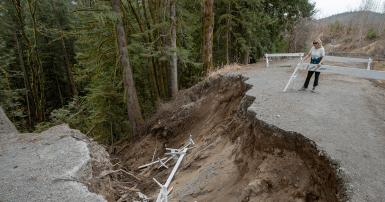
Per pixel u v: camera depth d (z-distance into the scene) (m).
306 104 5.28
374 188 2.54
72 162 4.52
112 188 5.27
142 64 14.72
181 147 8.72
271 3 17.22
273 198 3.50
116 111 13.08
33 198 3.48
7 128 7.08
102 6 8.75
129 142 12.40
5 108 15.43
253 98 6.02
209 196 4.67
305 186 3.28
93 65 12.98
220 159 5.73
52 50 26.02
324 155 3.14
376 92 6.39
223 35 18.36
